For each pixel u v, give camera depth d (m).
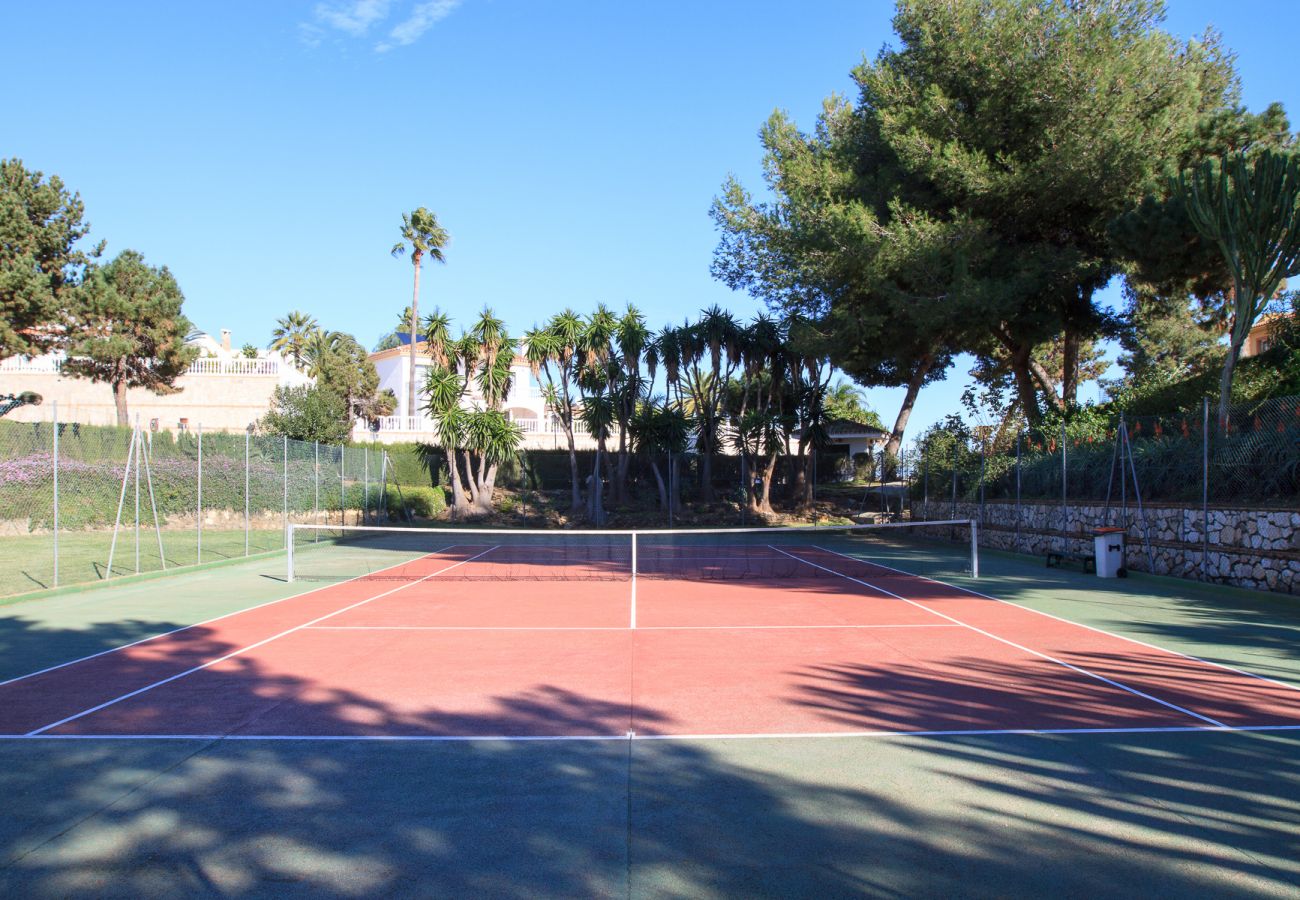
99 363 36.50
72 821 5.07
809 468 40.69
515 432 39.84
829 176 28.56
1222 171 16.91
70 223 35.22
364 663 9.38
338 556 24.22
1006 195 25.02
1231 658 9.47
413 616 12.70
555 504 41.31
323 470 30.16
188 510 28.88
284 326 71.12
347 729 6.91
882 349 31.16
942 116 25.78
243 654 9.91
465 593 15.59
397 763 6.08
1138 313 31.52
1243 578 14.72
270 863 4.50
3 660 9.62
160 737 6.71
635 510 39.72
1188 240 20.86
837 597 14.84
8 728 6.97
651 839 4.77
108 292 35.28
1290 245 15.67
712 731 6.80
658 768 5.95
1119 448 19.06
